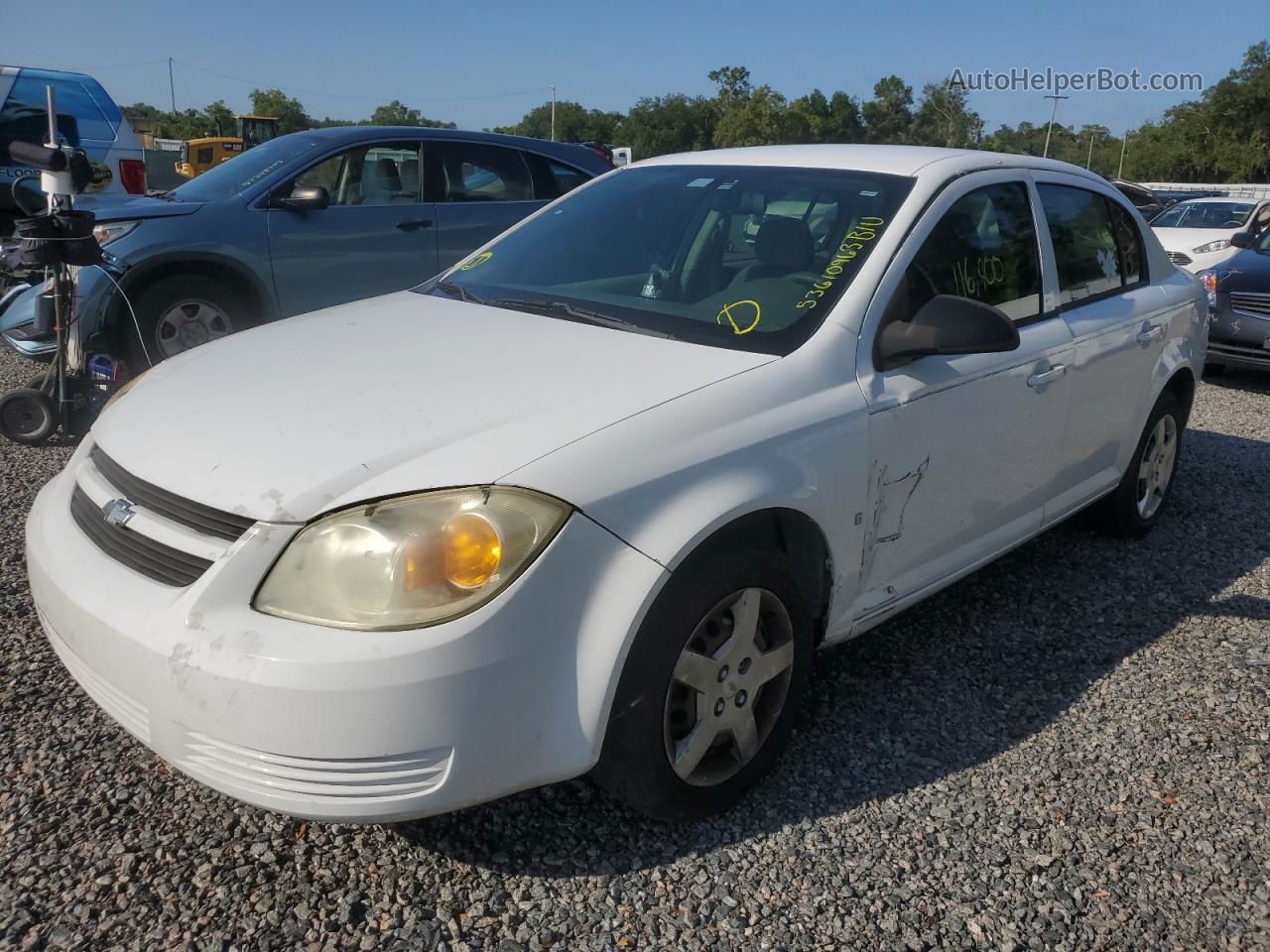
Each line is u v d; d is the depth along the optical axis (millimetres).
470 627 2020
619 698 2260
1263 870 2500
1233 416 7426
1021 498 3572
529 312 3135
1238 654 3607
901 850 2527
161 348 6152
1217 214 14328
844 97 100750
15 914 2178
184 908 2223
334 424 2307
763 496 2445
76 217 4918
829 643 2916
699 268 3178
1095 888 2422
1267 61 68188
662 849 2490
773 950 2197
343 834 2480
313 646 1973
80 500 2516
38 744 2754
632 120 105812
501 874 2381
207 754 2062
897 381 2881
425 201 6938
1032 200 3646
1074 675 3426
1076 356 3648
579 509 2156
